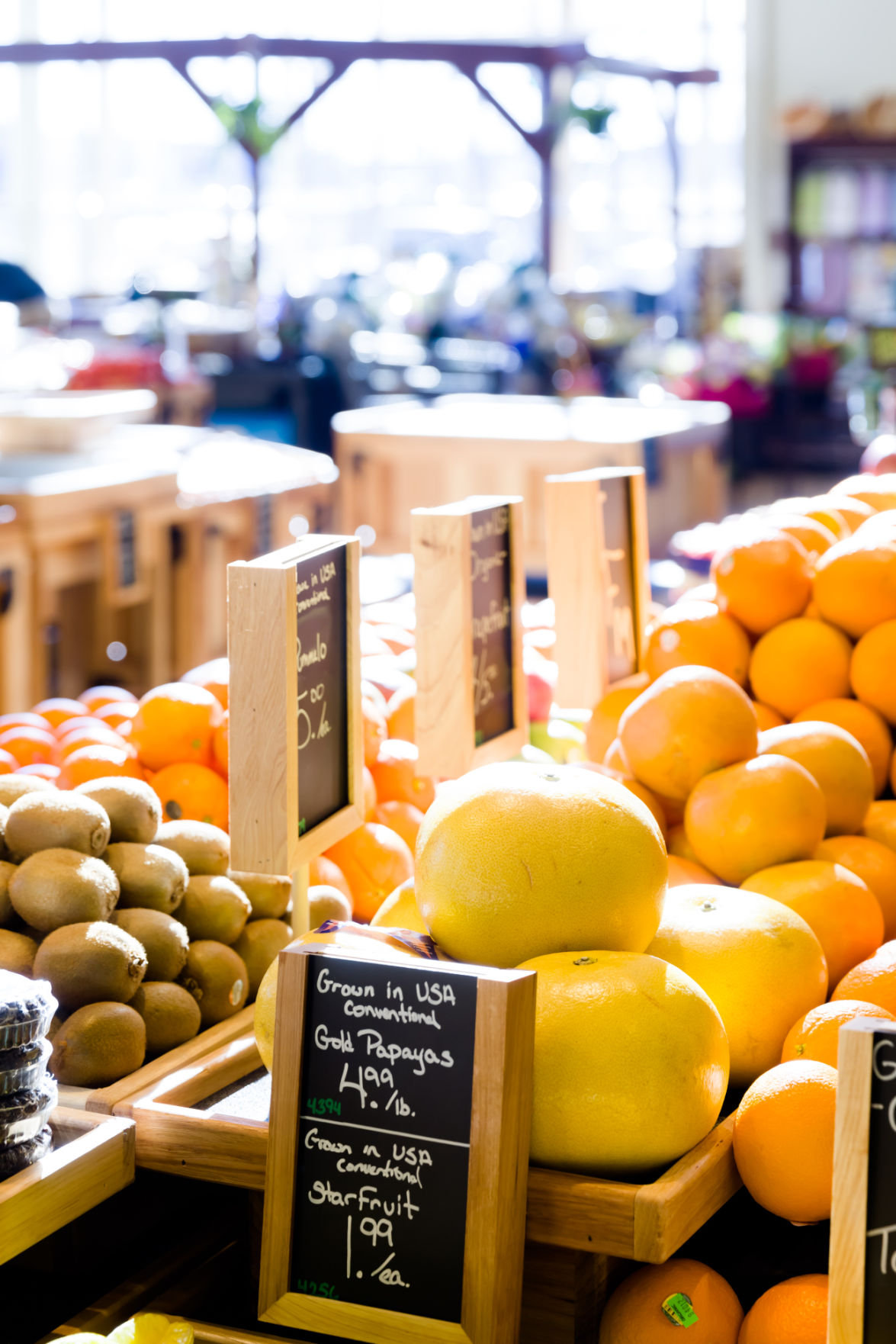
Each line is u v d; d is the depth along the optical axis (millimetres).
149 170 17297
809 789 1635
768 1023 1408
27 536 4191
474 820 1338
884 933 1699
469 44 13016
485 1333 1174
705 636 1965
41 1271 1479
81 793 1637
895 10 14008
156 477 4738
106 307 11656
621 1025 1230
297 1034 1251
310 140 17016
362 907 1911
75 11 16812
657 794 1749
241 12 16578
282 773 1497
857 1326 1042
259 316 12648
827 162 13984
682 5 15562
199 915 1662
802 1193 1231
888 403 9945
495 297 12500
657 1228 1182
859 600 1896
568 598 2035
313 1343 1322
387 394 10906
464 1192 1183
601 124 13641
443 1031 1197
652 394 8984
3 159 17391
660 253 16547
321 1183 1243
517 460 5887
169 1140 1385
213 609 5180
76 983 1476
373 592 4348
